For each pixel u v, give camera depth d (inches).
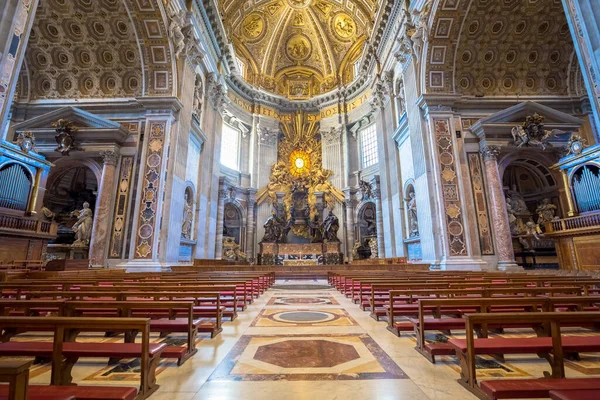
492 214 448.5
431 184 461.1
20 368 50.3
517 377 99.7
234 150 910.4
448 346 113.9
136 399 81.6
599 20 201.2
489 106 500.4
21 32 207.9
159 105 477.4
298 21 943.0
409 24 511.5
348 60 967.6
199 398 86.0
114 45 493.0
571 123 474.6
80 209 589.3
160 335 158.2
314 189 914.7
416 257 538.0
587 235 384.2
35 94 528.7
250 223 876.0
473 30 472.4
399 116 633.6
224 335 154.0
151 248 434.3
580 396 62.8
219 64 717.9
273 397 86.4
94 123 479.2
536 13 463.8
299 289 378.3
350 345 135.6
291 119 990.4
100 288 167.3
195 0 549.3
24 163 407.2
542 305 118.3
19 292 173.8
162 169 458.9
